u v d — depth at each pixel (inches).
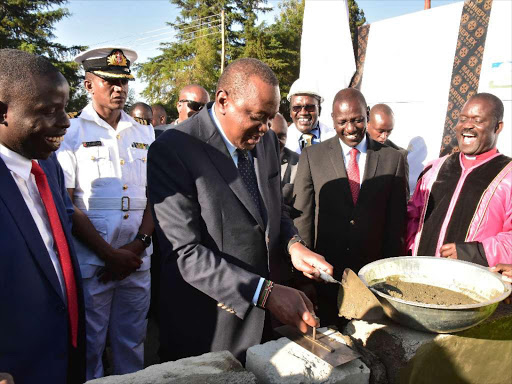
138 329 107.7
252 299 55.2
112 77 94.9
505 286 51.9
